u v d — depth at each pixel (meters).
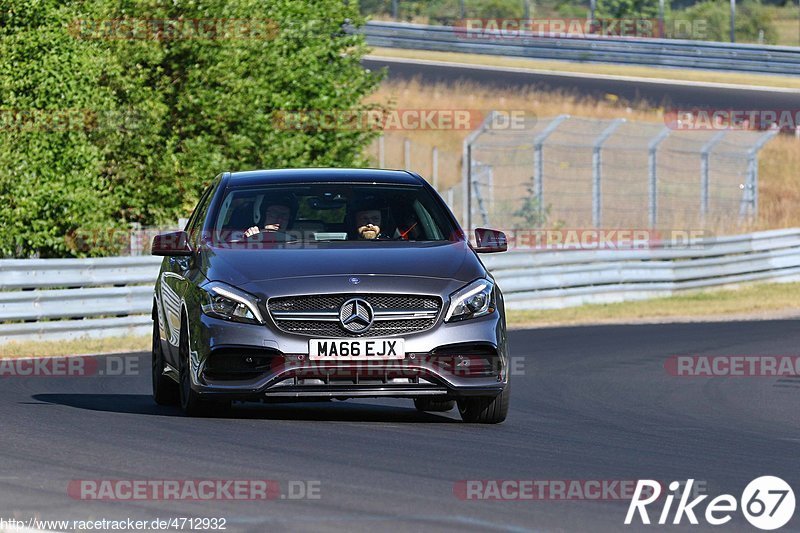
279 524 17.84
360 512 18.72
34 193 63.88
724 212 115.50
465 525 18.00
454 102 135.88
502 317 28.95
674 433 30.11
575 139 127.44
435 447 25.52
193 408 29.52
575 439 27.92
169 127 76.81
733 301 82.31
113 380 41.62
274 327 27.58
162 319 33.12
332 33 86.62
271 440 25.78
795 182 129.50
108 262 58.19
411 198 32.03
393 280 28.02
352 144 83.81
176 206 74.88
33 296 54.50
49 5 66.12
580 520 18.67
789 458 25.95
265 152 78.44
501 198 116.50
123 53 73.44
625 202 116.38
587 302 80.44
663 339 58.81
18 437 26.00
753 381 43.84
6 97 65.69
